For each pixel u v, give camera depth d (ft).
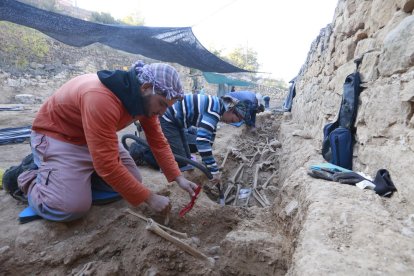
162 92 5.40
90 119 5.13
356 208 5.11
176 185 8.69
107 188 6.95
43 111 6.44
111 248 6.18
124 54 57.82
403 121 5.67
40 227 6.02
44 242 5.85
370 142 7.00
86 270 5.55
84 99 5.28
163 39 27.22
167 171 7.22
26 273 5.44
